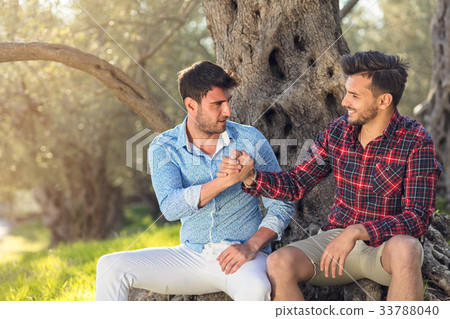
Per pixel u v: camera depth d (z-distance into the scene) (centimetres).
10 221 2117
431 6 1031
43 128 904
